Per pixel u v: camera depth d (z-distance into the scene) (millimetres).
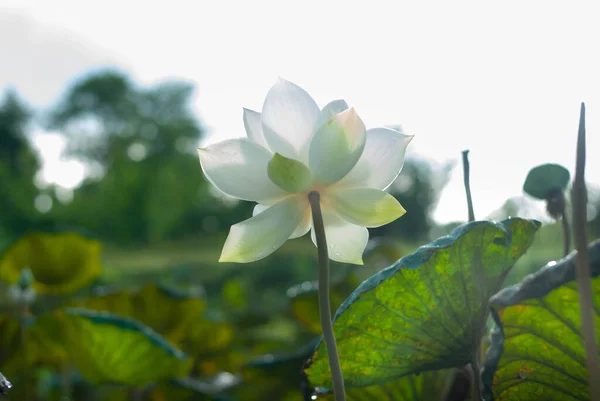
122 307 2744
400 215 1030
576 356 1044
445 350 1132
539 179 1140
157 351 1875
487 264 1115
